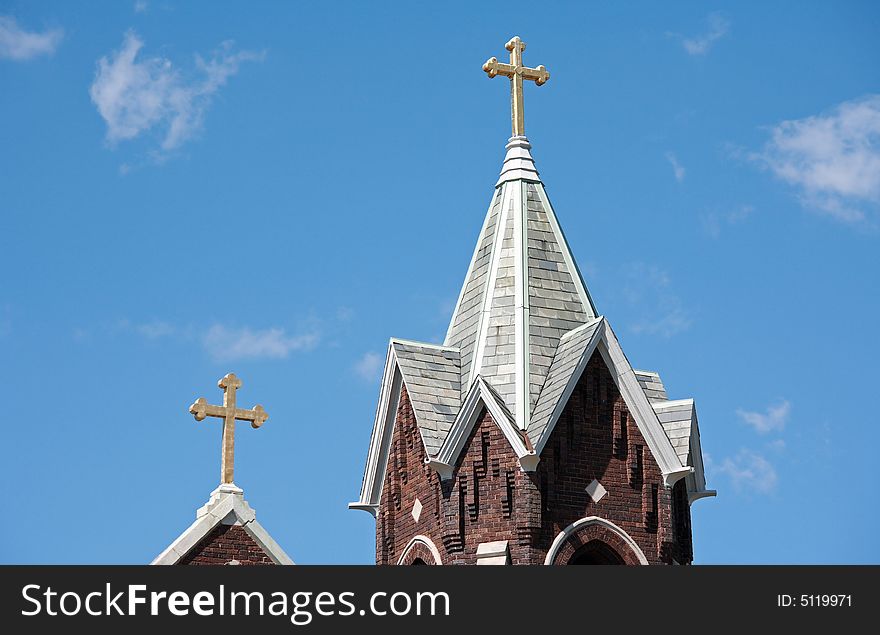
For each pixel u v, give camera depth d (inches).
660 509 3737.7
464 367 3860.7
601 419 3762.3
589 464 3732.8
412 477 3826.3
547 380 3794.3
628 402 3777.1
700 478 3821.4
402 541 3821.4
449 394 3833.7
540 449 3695.9
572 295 3900.1
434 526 3752.5
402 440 3853.3
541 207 3969.0
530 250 3914.9
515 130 4037.9
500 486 3703.3
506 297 3873.0
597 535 3695.9
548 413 3727.9
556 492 3698.3
